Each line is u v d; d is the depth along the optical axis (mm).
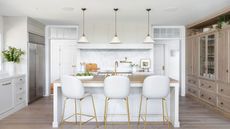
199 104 5809
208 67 5441
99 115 4156
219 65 4848
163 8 4754
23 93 5480
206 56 5535
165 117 4129
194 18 5887
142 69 7000
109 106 4156
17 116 4555
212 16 5395
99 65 7074
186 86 7090
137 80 3832
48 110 5078
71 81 3482
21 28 5574
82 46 6672
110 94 3490
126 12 5160
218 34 4879
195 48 6289
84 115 3975
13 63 5359
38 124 3990
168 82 3541
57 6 4559
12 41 5586
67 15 5535
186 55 7078
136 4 4398
